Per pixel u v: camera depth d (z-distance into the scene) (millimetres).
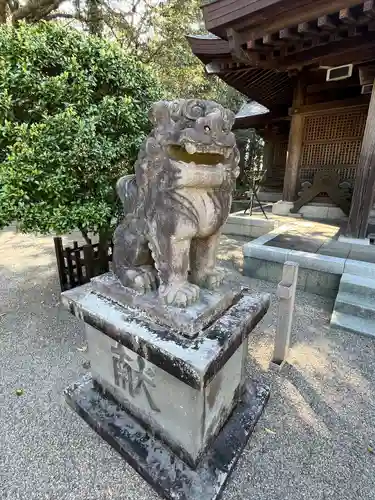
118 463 1412
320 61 3818
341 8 2523
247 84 5738
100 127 2270
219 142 1044
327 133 5559
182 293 1248
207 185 1134
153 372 1306
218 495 1227
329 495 1288
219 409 1425
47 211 2154
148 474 1293
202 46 4156
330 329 2553
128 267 1479
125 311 1373
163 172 1155
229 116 1105
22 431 1561
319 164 5750
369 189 3701
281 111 7363
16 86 2021
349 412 1706
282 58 3869
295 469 1394
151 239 1291
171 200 1158
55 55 2146
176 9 8484
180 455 1347
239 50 3301
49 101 2127
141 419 1486
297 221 5406
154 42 8953
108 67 2303
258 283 3537
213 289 1437
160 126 1152
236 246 5094
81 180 2297
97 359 1614
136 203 1385
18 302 2979
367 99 4812
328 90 5430
